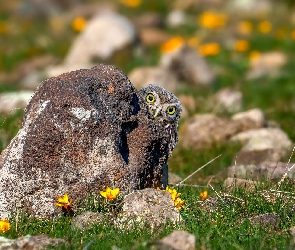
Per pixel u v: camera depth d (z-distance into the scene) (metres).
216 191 17.27
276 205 15.89
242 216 15.47
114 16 48.50
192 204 16.14
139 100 16.45
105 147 15.45
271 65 44.75
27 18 63.38
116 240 13.55
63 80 15.69
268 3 65.62
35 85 39.50
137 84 37.22
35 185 15.26
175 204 15.26
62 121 15.30
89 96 15.51
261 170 20.06
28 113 15.67
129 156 16.05
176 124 16.80
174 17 61.72
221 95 32.94
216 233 14.08
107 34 47.03
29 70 46.03
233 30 55.72
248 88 38.16
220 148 24.25
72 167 15.30
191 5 66.31
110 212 15.10
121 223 14.55
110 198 14.89
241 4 65.69
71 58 46.88
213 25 54.69
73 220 14.77
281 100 34.31
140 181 16.12
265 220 15.02
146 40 54.50
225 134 25.31
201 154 23.66
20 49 51.47
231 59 46.97
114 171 15.44
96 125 15.41
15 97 30.17
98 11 64.12
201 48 46.16
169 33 57.47
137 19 60.34
